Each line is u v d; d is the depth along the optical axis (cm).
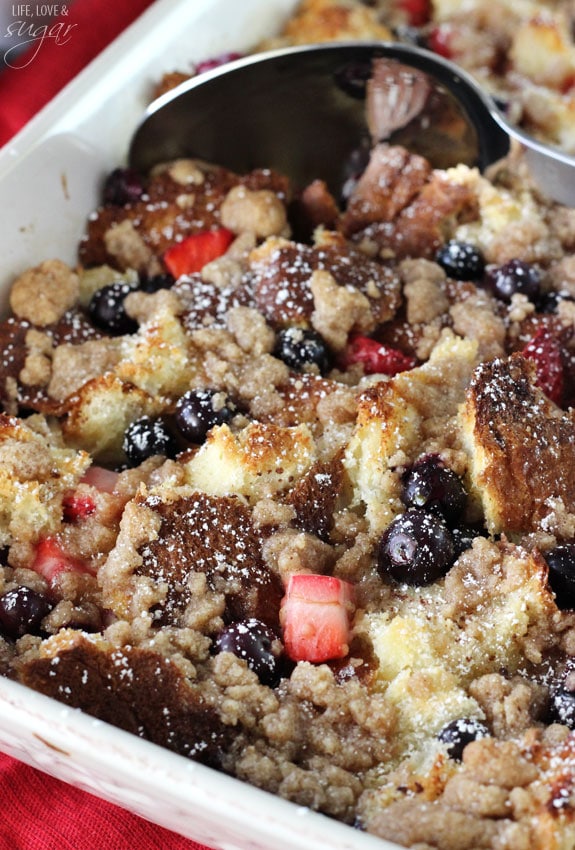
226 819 36
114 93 49
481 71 55
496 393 42
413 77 49
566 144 53
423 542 40
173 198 49
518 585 40
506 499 41
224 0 51
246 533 41
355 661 40
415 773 38
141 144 49
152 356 45
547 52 55
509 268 46
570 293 47
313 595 40
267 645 39
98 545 42
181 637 39
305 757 38
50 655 38
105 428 45
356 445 42
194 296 46
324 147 51
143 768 36
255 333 45
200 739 38
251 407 44
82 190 48
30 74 54
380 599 41
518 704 38
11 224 46
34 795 42
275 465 42
